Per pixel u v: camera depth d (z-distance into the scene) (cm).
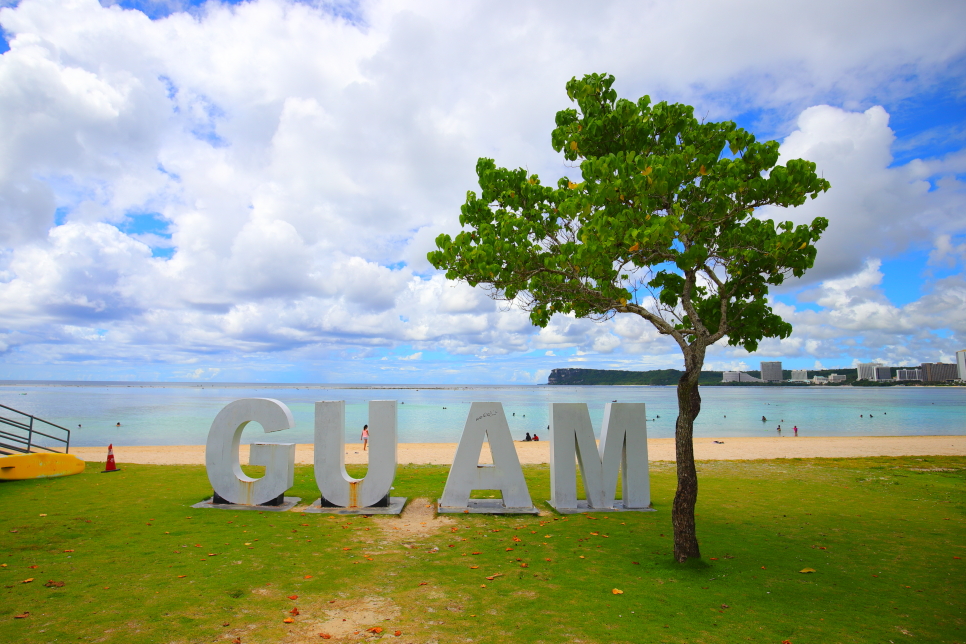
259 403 1075
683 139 869
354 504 1066
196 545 789
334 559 746
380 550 798
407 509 1092
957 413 7244
